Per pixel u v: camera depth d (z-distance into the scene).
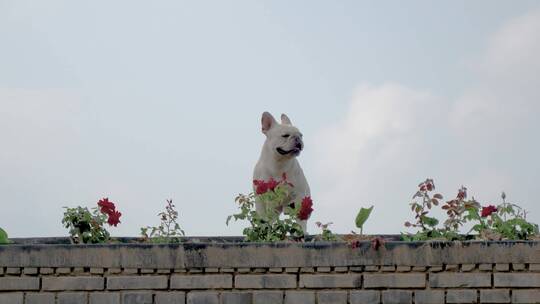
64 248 11.95
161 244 11.92
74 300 11.88
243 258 11.86
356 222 12.45
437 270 11.78
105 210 13.26
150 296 11.84
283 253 11.86
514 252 11.76
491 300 11.71
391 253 11.82
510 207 12.98
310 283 11.80
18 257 11.94
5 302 11.88
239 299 11.81
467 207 12.90
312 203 13.11
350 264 11.81
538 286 11.70
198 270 11.88
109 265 11.91
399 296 11.76
